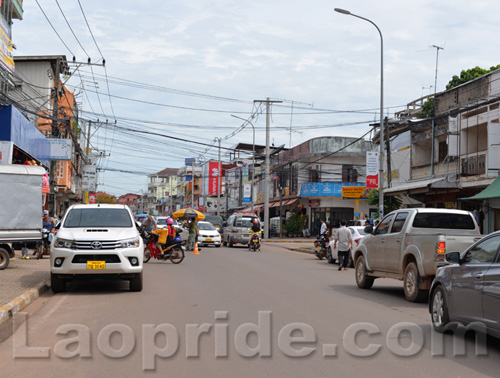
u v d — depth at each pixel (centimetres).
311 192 5403
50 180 3419
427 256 1149
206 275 1667
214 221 5000
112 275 1241
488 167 2519
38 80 3700
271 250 3506
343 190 5069
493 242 771
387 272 1337
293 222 5547
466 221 1295
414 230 1267
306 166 5603
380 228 1427
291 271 1888
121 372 613
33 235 1664
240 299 1156
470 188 2666
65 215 1352
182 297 1185
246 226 3666
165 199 14238
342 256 2020
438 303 859
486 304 728
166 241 2108
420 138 3306
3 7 2480
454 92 2967
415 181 3322
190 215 3412
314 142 5550
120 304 1088
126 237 1255
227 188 8194
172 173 15112
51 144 2994
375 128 3562
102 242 1224
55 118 3066
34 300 1148
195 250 2756
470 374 612
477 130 2655
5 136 2098
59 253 1212
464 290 782
